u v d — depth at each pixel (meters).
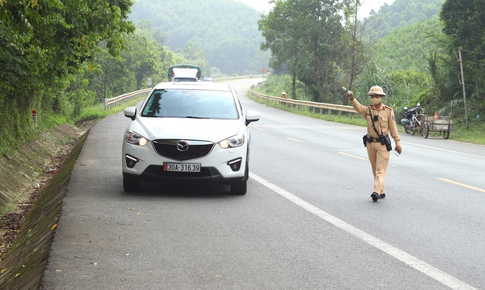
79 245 6.73
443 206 9.74
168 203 9.38
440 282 5.75
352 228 7.94
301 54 62.94
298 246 6.95
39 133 23.73
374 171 10.41
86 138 21.17
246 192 10.59
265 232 7.60
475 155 19.28
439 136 29.09
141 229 7.59
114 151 16.94
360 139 23.83
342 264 6.25
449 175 13.77
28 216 10.92
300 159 16.16
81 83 43.50
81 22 15.01
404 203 9.94
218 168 9.76
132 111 10.77
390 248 6.96
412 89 45.97
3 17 8.79
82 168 13.15
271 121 35.47
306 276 5.81
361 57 51.94
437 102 38.47
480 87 36.00
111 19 15.54
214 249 6.73
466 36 36.91
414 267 6.21
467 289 5.56
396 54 88.75
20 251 7.85
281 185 11.53
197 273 5.83
